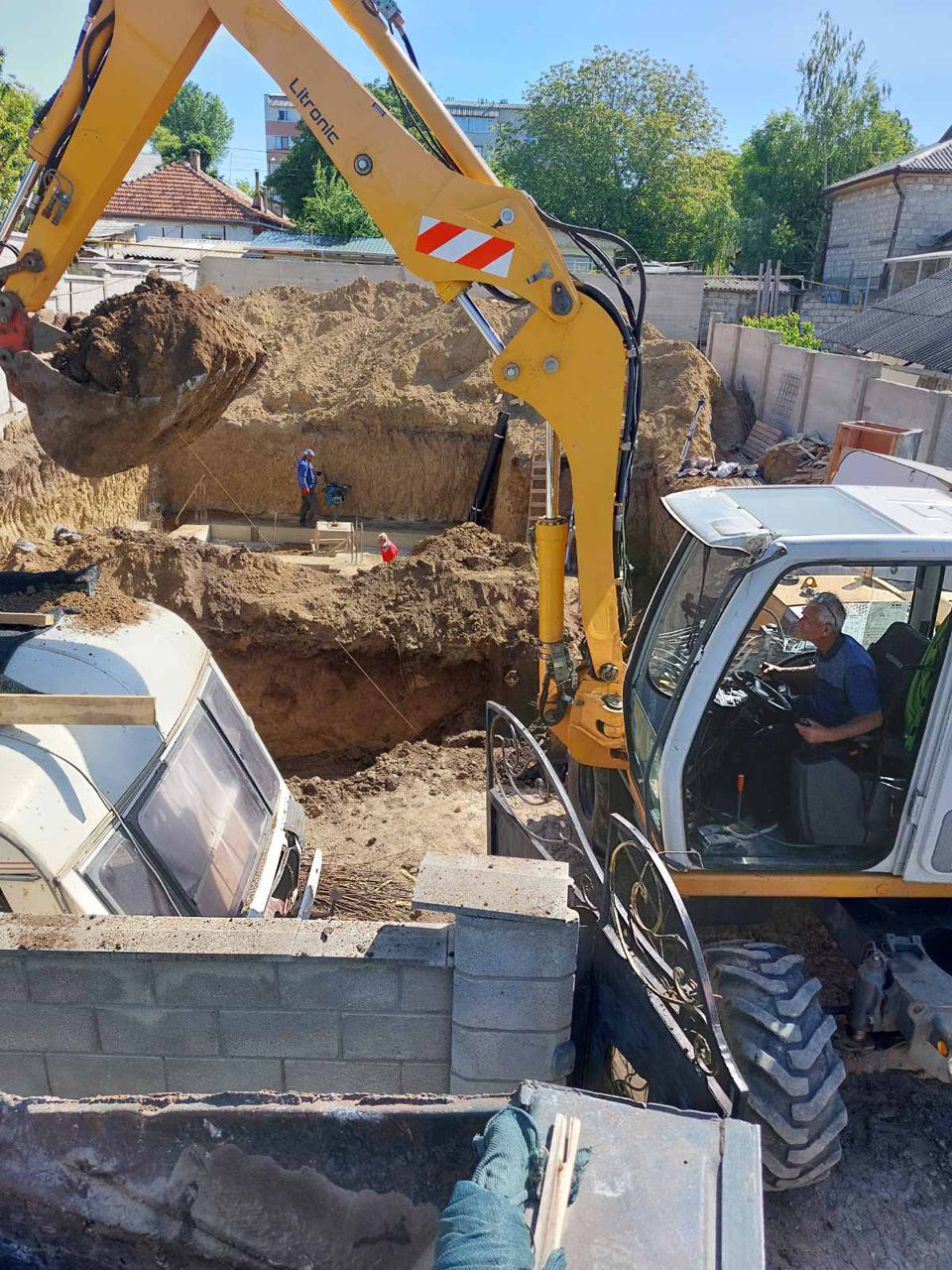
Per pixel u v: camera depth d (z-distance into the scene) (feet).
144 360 16.07
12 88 77.61
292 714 32.86
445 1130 7.79
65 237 18.12
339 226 118.62
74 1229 8.07
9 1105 8.02
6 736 12.82
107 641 15.57
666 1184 6.59
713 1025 9.53
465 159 17.67
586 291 17.95
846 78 139.54
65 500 49.80
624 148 134.82
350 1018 11.09
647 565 56.34
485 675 33.40
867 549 11.78
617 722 17.13
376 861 21.99
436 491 66.28
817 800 12.94
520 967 10.53
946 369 49.14
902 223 103.91
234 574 33.96
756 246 137.90
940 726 11.87
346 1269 8.05
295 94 17.35
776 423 63.46
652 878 11.87
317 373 70.69
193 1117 7.91
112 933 10.90
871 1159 12.92
